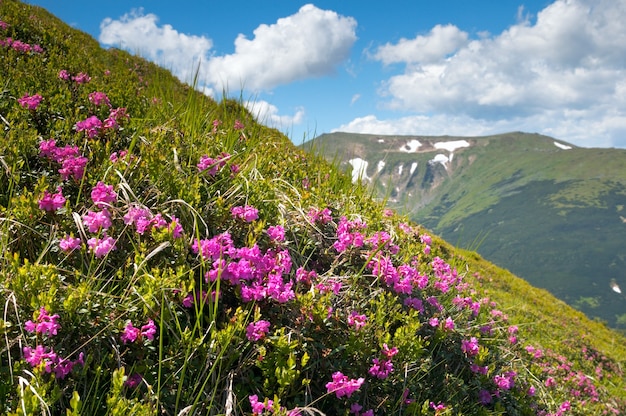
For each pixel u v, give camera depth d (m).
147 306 0.83
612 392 3.15
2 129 1.32
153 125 1.69
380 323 1.10
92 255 0.94
